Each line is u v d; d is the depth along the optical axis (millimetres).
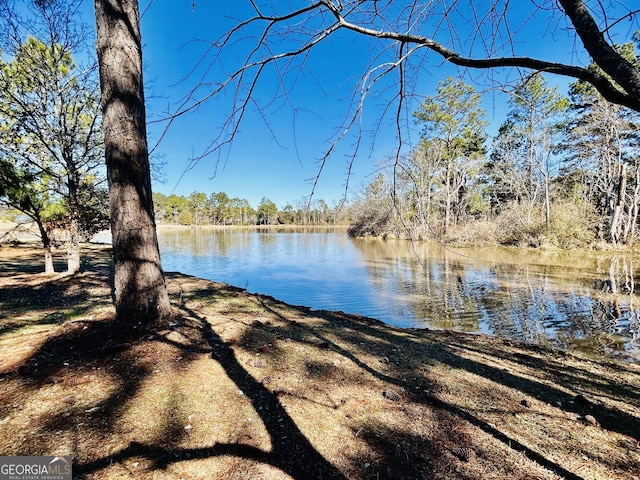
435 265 14953
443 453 1886
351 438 1982
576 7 1465
